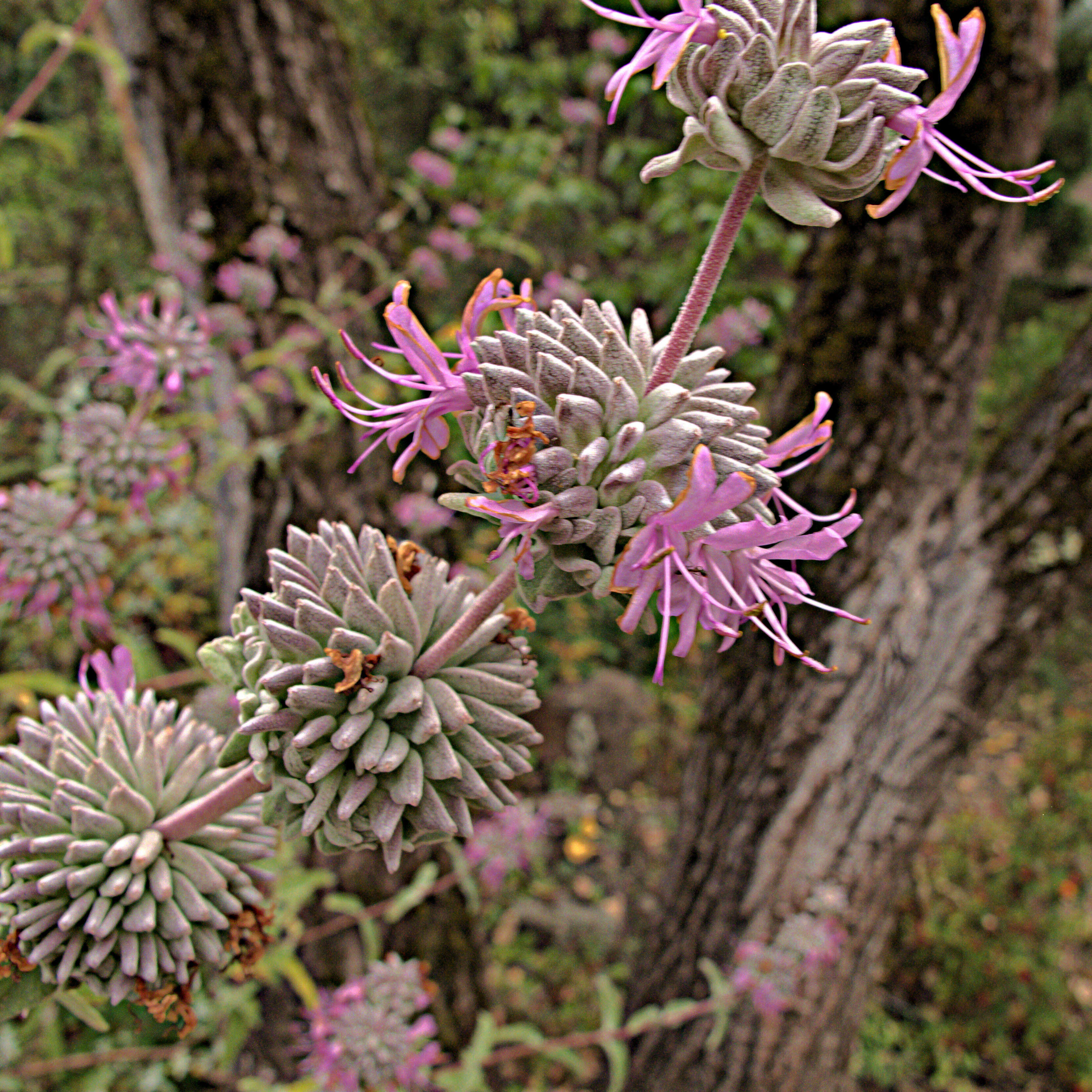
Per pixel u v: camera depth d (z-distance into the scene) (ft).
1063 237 3.36
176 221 0.98
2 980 0.42
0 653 1.09
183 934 0.42
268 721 0.37
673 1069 1.09
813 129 0.32
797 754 0.95
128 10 0.91
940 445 0.89
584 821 1.97
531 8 2.26
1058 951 1.74
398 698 0.37
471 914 1.14
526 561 0.34
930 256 0.83
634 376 0.35
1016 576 0.87
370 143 1.06
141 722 0.45
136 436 0.78
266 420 0.96
